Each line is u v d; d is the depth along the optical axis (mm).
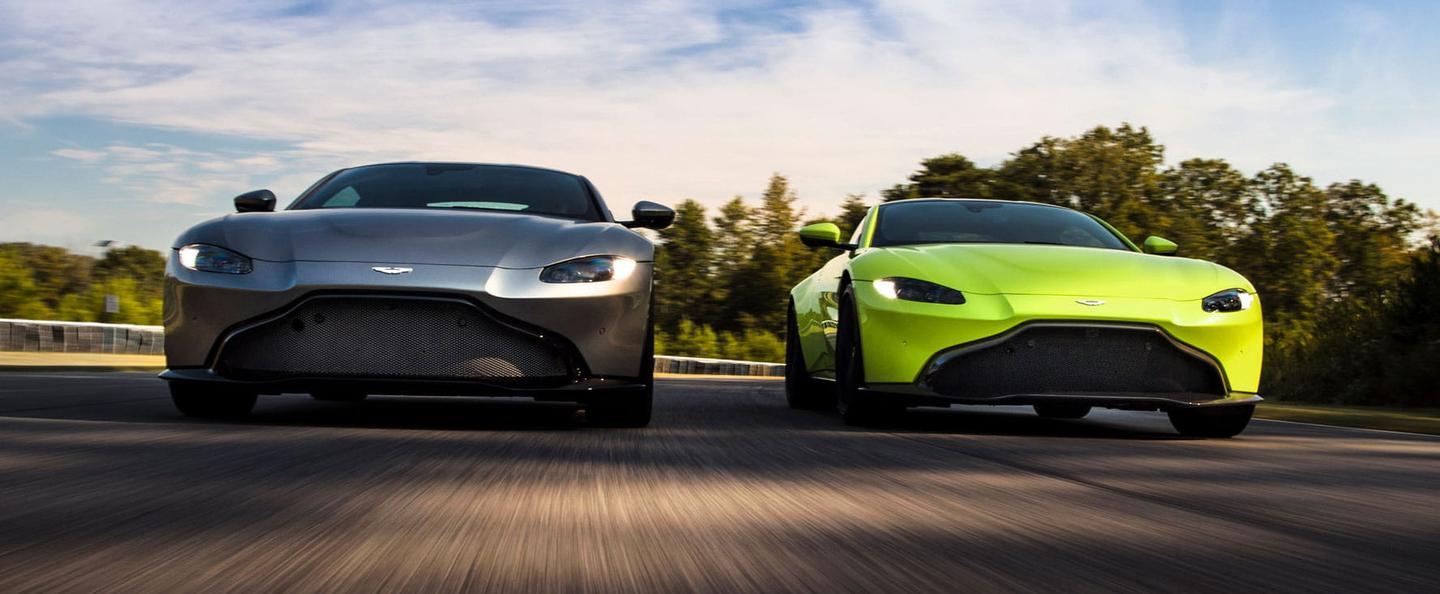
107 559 1634
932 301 4344
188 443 3080
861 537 1970
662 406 5426
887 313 4410
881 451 3457
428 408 4840
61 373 7141
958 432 4391
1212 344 4246
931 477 2828
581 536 1908
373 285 3615
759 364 40469
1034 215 5562
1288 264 46656
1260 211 48594
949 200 5758
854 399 4543
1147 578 1690
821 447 3543
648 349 4027
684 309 74562
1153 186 44125
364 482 2453
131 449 2918
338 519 2004
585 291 3795
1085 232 5387
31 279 14461
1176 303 4273
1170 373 4254
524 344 3715
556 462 2924
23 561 1607
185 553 1688
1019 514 2270
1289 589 1642
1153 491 2670
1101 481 2836
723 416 4906
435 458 2914
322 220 3961
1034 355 4219
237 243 3799
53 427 3434
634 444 3453
